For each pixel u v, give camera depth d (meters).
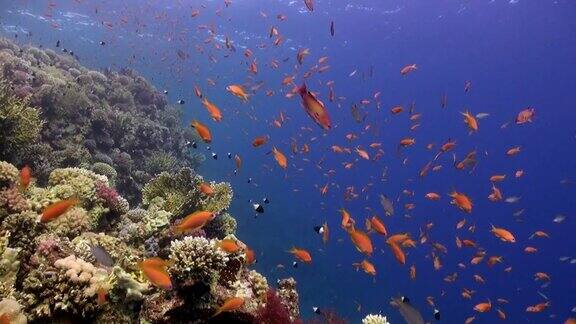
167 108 24.48
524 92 52.97
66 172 7.44
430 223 15.05
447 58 47.62
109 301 4.11
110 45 49.31
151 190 9.16
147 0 37.62
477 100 59.00
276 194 49.44
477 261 12.88
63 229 5.75
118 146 15.54
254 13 39.28
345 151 17.16
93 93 18.00
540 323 51.69
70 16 43.72
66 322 3.93
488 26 38.53
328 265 31.34
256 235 29.97
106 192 7.46
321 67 16.27
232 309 4.21
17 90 13.04
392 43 45.59
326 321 8.21
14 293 4.06
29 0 40.53
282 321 4.77
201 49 26.48
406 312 5.75
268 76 61.22
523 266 64.25
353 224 7.65
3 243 4.47
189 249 4.53
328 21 40.62
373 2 36.41
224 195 8.97
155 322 4.30
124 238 6.53
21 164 9.65
